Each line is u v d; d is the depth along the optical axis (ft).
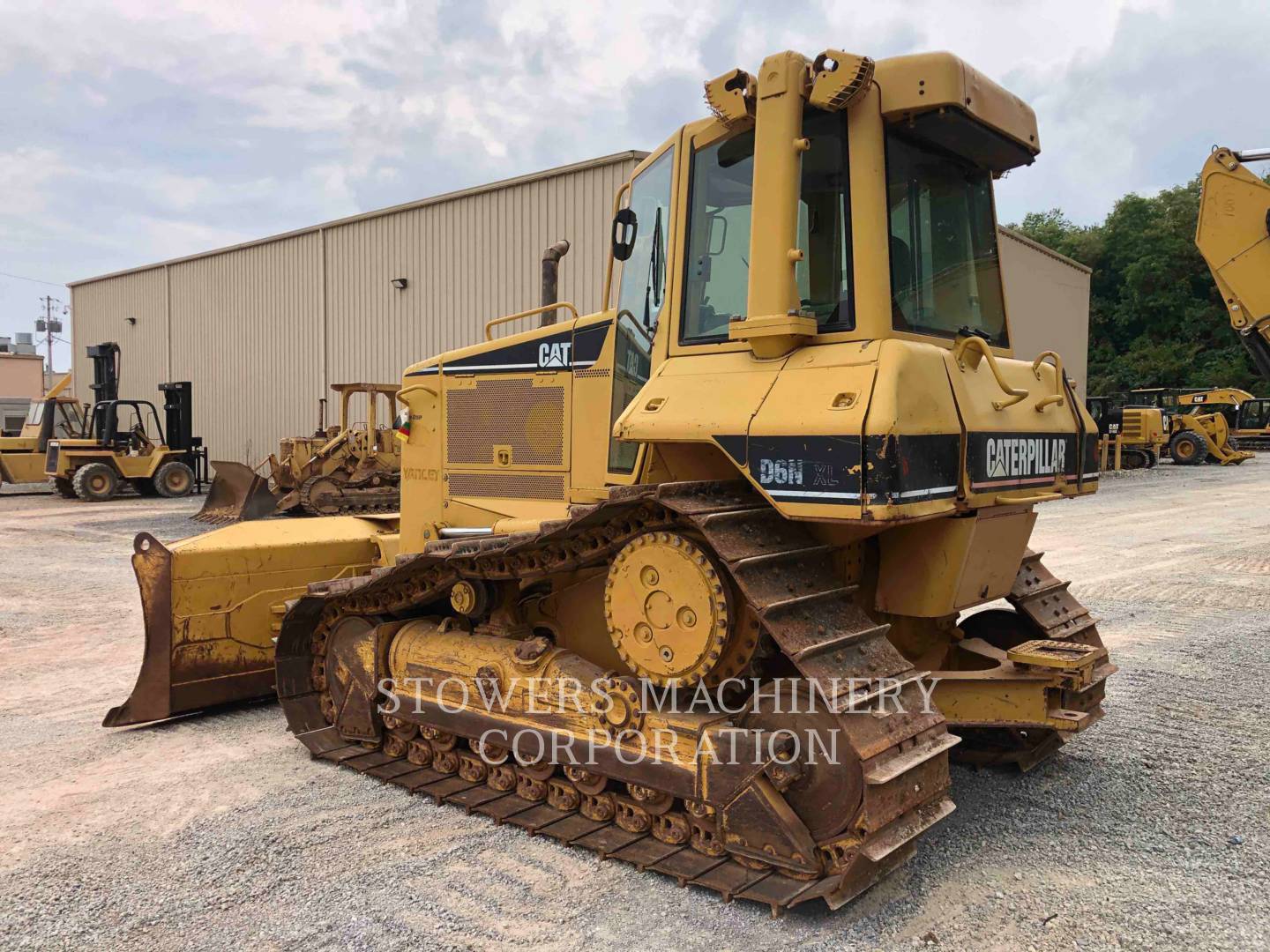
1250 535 42.27
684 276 12.65
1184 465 95.66
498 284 58.54
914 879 10.94
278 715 17.79
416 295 64.28
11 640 23.44
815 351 10.94
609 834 11.99
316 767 14.89
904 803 10.08
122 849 11.73
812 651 9.90
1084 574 32.17
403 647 14.82
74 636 23.91
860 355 10.40
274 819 12.74
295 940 9.57
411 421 17.39
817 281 11.55
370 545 19.20
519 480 15.75
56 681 19.79
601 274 52.75
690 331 12.58
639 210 14.29
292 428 76.38
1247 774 14.26
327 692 16.33
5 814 12.87
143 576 16.61
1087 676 12.63
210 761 15.12
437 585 14.52
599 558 12.61
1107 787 13.82
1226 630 23.89
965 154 13.23
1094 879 10.93
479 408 16.31
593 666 12.68
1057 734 14.43
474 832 12.34
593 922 9.94
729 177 12.28
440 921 9.95
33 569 34.60
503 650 13.57
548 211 55.31
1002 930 9.77
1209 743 15.67
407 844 11.92
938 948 9.42
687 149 12.73
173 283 88.99
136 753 15.47
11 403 133.59
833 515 9.70
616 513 11.68
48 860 11.40
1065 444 13.52
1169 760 14.90
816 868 10.07
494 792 13.50
